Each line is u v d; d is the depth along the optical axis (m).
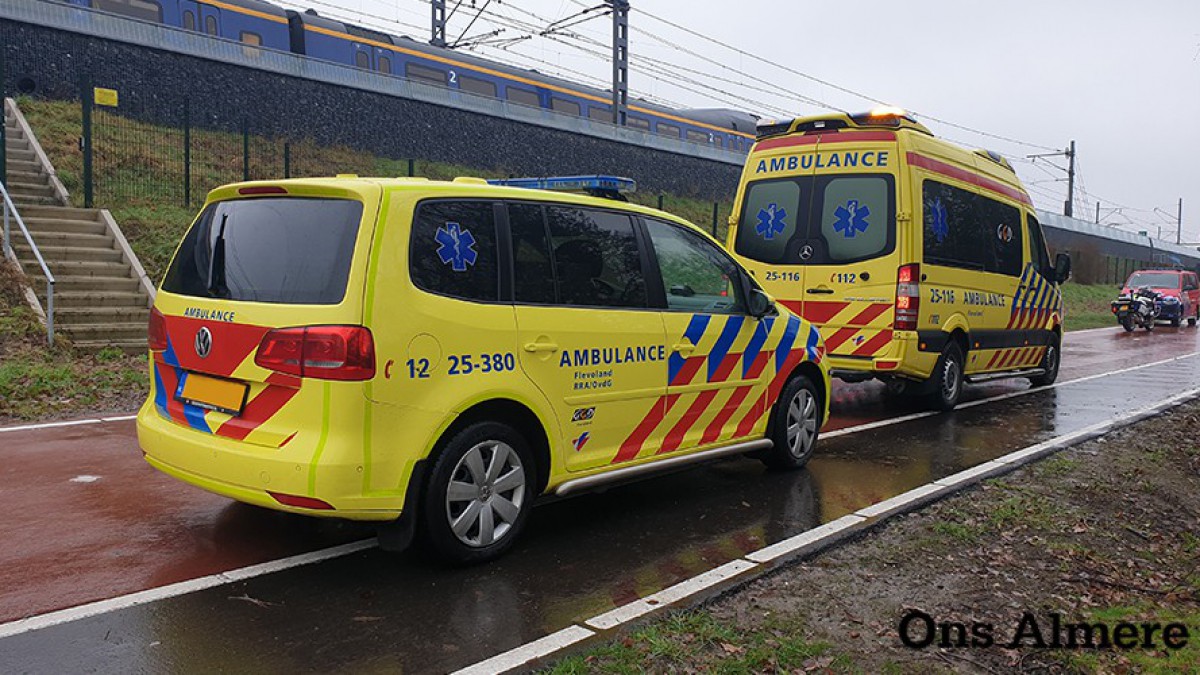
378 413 3.94
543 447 4.71
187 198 14.95
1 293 10.54
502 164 24.64
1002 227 10.55
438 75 25.59
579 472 4.89
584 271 4.96
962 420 9.24
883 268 8.65
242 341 4.11
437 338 4.15
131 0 19.56
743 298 6.09
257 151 19.22
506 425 4.53
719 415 5.84
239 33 21.42
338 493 3.85
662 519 5.41
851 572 4.57
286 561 4.49
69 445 6.75
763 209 9.44
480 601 4.06
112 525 4.96
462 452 4.31
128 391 8.82
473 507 4.41
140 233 13.26
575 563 4.59
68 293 11.02
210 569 4.36
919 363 8.83
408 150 22.66
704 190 30.47
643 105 33.06
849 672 3.47
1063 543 5.21
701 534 5.12
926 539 5.12
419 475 4.13
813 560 4.72
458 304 4.27
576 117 26.42
